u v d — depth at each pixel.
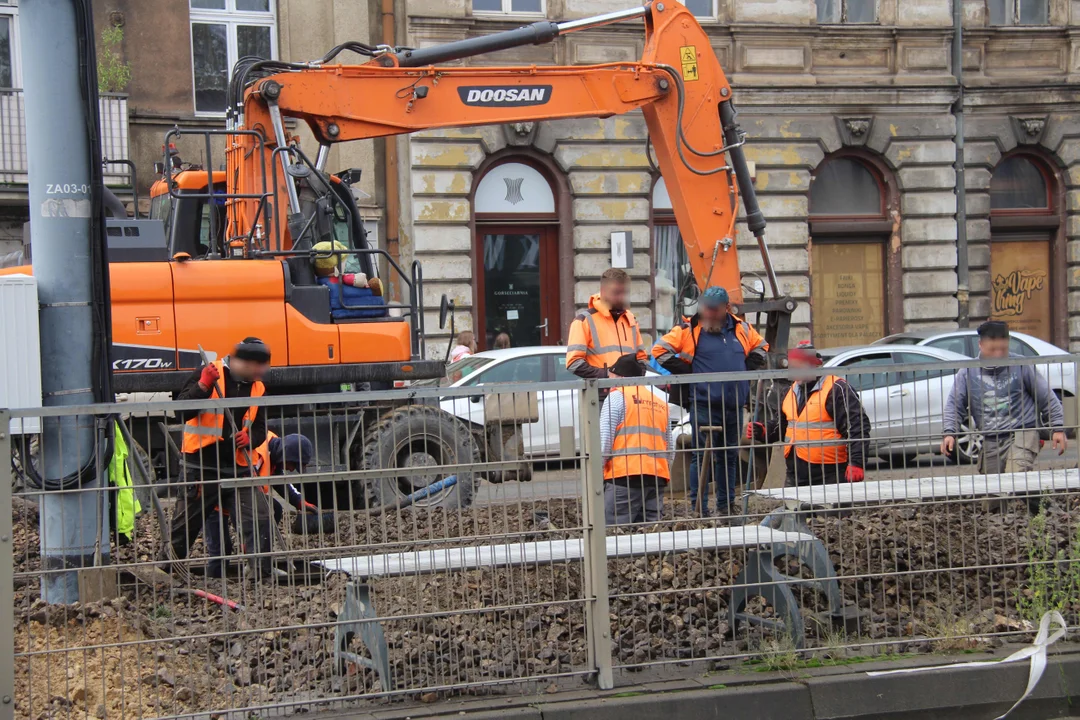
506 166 35.72
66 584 9.91
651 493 10.45
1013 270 39.62
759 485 10.48
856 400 10.41
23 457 10.83
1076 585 10.80
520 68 19.92
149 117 33.62
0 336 11.07
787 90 37.06
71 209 11.59
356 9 35.16
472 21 35.22
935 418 10.59
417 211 34.53
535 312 36.28
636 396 10.46
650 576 10.69
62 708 9.11
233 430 9.80
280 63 19.42
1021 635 10.56
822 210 38.34
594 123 35.75
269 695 9.46
